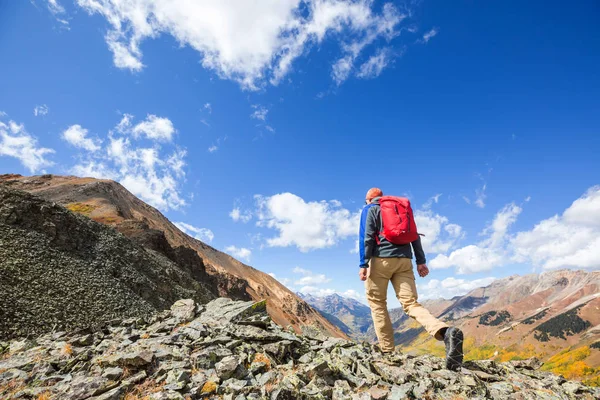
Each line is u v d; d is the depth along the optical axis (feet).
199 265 234.79
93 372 15.03
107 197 346.13
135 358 14.94
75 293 61.26
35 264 63.41
